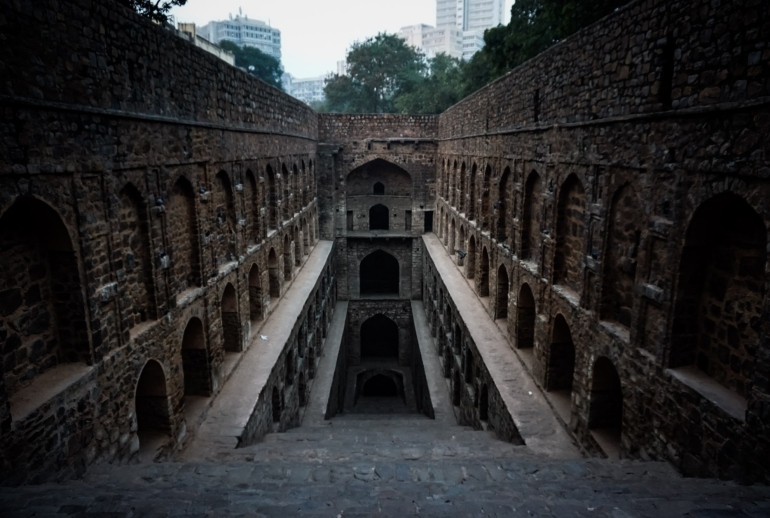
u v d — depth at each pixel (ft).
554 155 32.78
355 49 140.05
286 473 20.66
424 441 32.63
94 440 20.75
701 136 19.11
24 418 16.98
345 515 14.19
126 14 22.80
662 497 15.97
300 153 65.46
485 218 51.96
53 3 18.08
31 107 17.06
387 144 85.76
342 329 76.43
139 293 25.07
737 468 17.37
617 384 27.58
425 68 151.74
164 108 26.48
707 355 20.75
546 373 34.01
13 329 18.16
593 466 21.61
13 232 18.16
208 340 32.27
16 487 16.26
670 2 20.74
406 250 88.43
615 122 25.14
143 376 26.37
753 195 16.76
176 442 27.25
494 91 47.65
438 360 65.05
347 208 90.33
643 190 23.03
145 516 13.85
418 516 14.17
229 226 37.47
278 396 39.11
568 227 32.30
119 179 22.53
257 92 43.73
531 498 16.40
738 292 18.94
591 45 27.73
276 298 51.57
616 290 26.43
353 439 33.17
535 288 36.22
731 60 17.53
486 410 40.63
